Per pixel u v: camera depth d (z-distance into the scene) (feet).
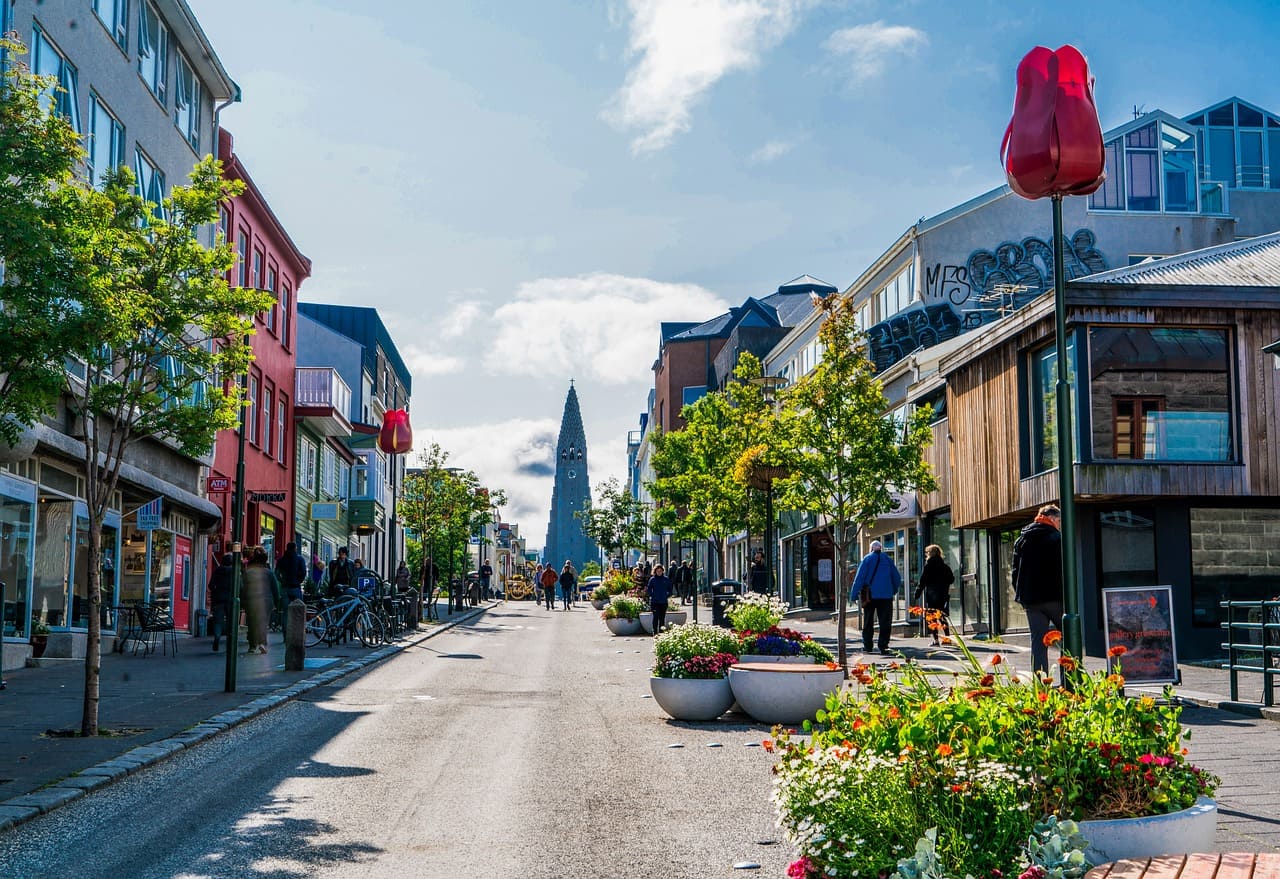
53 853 23.70
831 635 99.50
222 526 108.47
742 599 54.08
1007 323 81.05
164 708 45.47
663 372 295.69
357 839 24.88
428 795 29.50
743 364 125.49
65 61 69.62
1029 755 17.54
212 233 104.63
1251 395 73.20
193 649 80.12
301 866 22.70
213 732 39.34
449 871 22.31
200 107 98.94
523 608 190.19
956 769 17.16
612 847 24.06
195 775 32.35
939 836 16.49
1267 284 74.02
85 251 38.60
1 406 38.14
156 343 42.01
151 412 41.83
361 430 186.19
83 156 39.91
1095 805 17.51
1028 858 15.75
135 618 83.87
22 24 63.16
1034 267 128.77
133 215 41.65
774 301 270.67
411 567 243.19
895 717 18.71
